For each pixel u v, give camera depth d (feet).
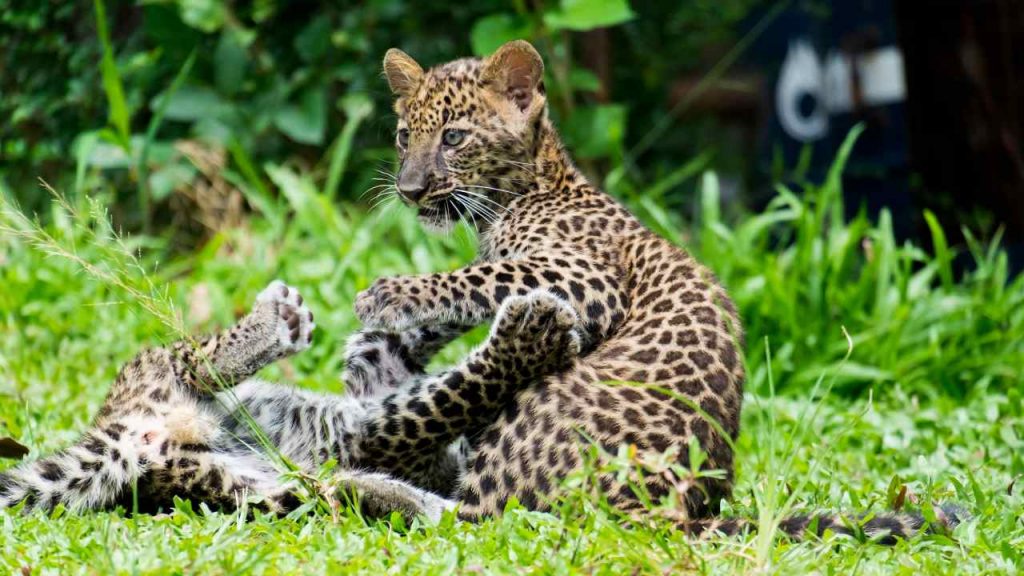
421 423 27.89
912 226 59.47
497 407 27.78
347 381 31.55
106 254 34.73
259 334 28.25
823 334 45.47
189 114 57.52
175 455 26.63
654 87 76.79
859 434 36.96
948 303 46.14
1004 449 35.35
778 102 63.26
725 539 23.63
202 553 21.93
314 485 25.73
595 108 55.16
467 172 33.65
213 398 28.35
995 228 57.98
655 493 25.70
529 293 27.37
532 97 33.78
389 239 55.11
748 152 80.38
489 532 24.11
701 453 22.88
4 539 23.48
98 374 41.09
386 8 59.16
